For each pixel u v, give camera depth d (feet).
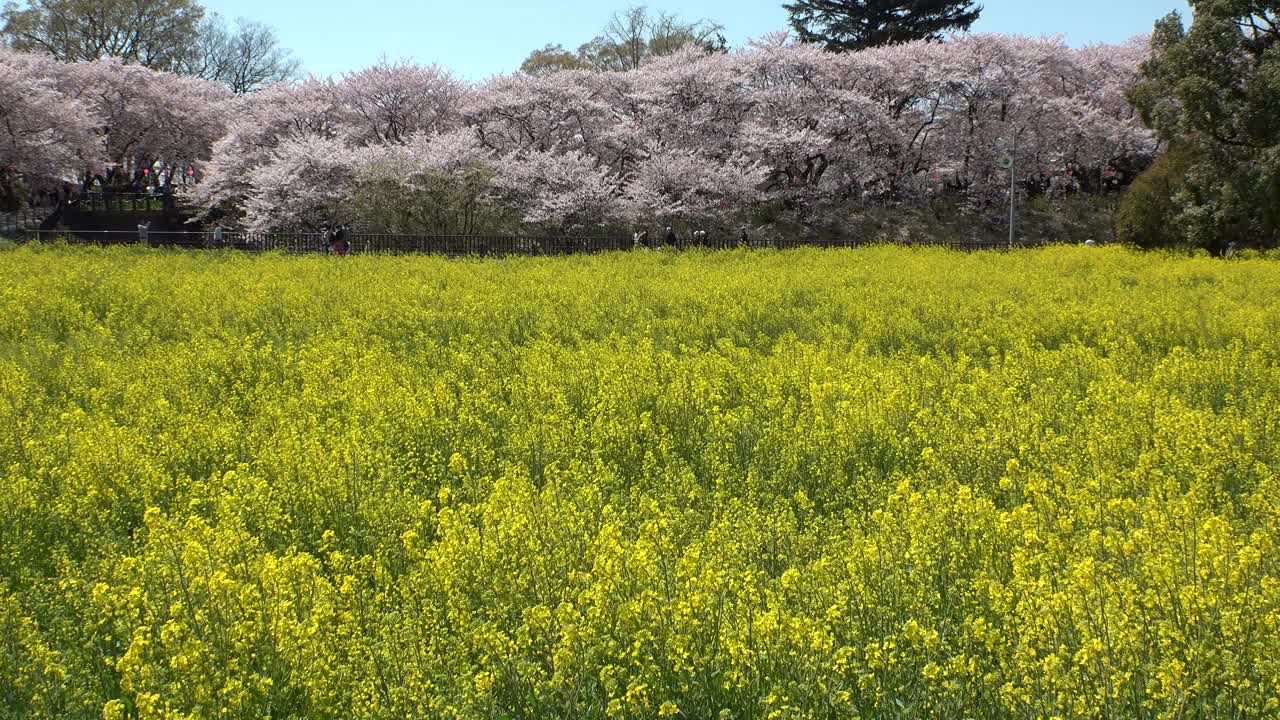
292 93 180.34
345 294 66.28
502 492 20.06
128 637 16.47
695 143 178.60
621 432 28.66
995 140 184.75
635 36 237.86
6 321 52.54
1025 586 15.70
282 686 15.30
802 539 19.95
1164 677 13.11
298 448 25.63
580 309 58.95
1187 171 118.73
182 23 220.84
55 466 25.82
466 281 77.41
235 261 98.99
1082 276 82.94
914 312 56.85
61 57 217.15
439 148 146.92
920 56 186.19
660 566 17.26
